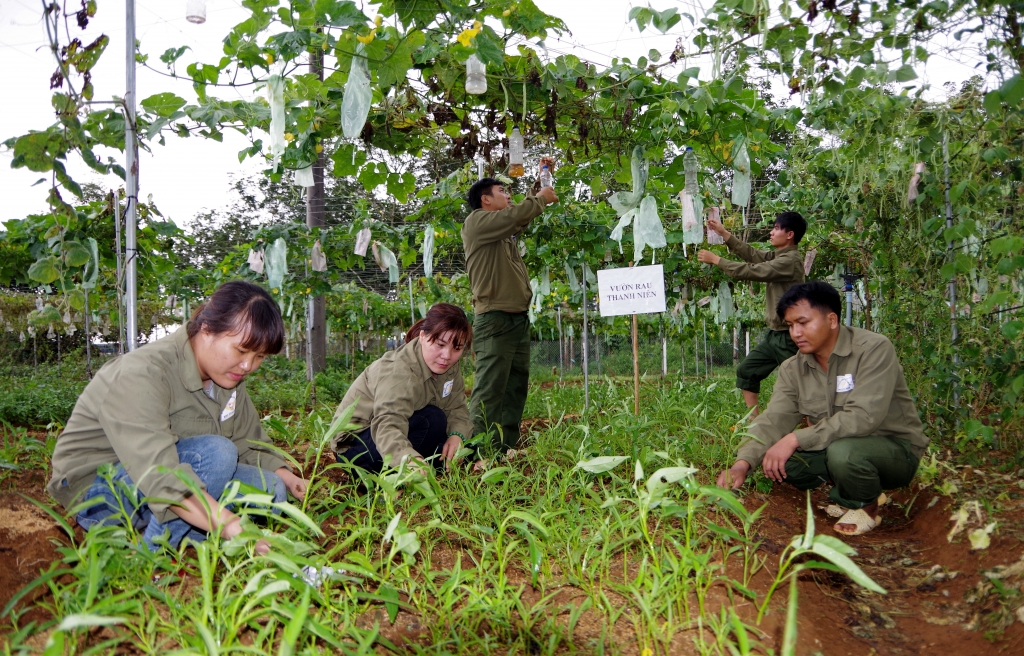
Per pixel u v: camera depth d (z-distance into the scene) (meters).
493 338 3.77
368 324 12.13
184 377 2.03
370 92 2.98
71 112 2.89
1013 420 3.53
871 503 3.07
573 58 3.41
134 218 3.22
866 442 2.87
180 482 1.78
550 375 12.41
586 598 1.93
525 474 3.49
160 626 1.49
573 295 7.85
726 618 1.67
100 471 1.80
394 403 2.81
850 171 4.87
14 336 11.72
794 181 6.06
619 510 2.50
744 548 2.19
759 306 9.66
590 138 3.96
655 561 1.86
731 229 6.58
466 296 11.20
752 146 4.08
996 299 2.95
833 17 3.20
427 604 1.83
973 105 3.54
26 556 1.96
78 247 3.42
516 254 3.98
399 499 2.55
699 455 3.41
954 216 4.06
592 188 4.79
